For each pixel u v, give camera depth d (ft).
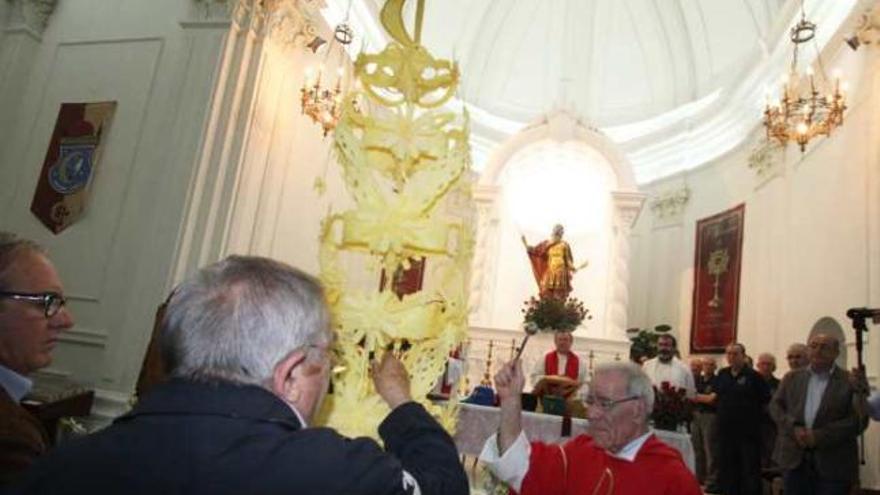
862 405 15.46
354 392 5.87
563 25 44.29
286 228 28.17
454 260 6.28
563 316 28.68
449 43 42.78
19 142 26.48
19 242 5.69
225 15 25.17
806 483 16.08
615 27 44.09
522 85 45.16
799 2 29.76
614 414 7.66
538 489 7.53
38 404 17.38
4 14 27.53
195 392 3.55
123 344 22.50
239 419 3.48
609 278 34.91
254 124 25.25
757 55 34.47
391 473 3.66
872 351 21.34
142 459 3.32
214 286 3.77
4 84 26.73
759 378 22.15
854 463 15.53
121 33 26.86
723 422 22.07
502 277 36.70
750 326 32.73
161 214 23.45
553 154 37.65
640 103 44.19
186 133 24.11
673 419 16.66
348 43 28.07
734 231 35.37
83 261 24.26
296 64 28.32
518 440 7.45
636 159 43.27
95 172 25.13
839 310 24.34
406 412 4.81
